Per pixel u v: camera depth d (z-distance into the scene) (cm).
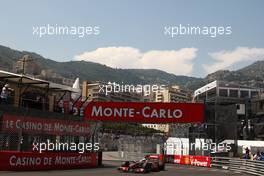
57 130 2231
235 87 9275
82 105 2750
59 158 2189
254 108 7162
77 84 3928
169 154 4388
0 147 1934
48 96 2781
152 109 2903
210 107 3519
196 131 4188
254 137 5906
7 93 2269
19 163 1916
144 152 4825
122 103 2881
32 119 2042
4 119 1889
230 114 3491
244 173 2780
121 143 4822
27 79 2370
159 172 2408
